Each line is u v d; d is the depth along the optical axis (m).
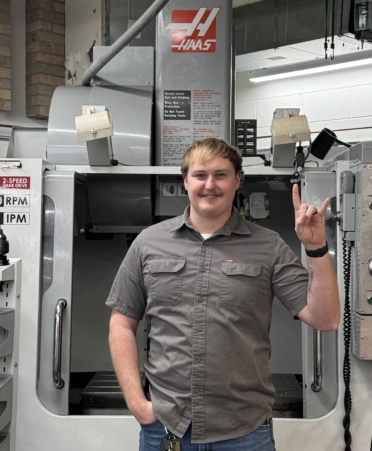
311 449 2.01
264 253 1.53
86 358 2.77
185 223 1.55
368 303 1.89
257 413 1.48
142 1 3.21
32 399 2.04
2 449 1.97
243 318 1.48
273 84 4.52
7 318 1.97
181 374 1.46
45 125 4.34
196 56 2.37
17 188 2.05
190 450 1.45
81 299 2.77
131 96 2.39
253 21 3.45
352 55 3.61
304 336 2.07
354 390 1.99
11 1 4.16
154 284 1.52
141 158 2.30
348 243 1.99
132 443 2.02
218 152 1.49
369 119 4.08
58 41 4.25
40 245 2.05
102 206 2.36
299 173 2.12
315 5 3.18
